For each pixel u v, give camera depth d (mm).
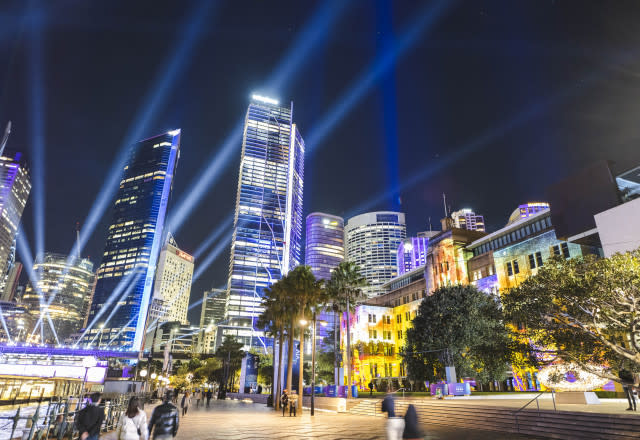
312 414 30531
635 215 31094
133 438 8305
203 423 24469
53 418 14750
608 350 18500
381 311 79375
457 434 18781
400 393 43406
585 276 18047
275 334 49906
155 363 99750
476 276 60344
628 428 14344
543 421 17938
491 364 25375
